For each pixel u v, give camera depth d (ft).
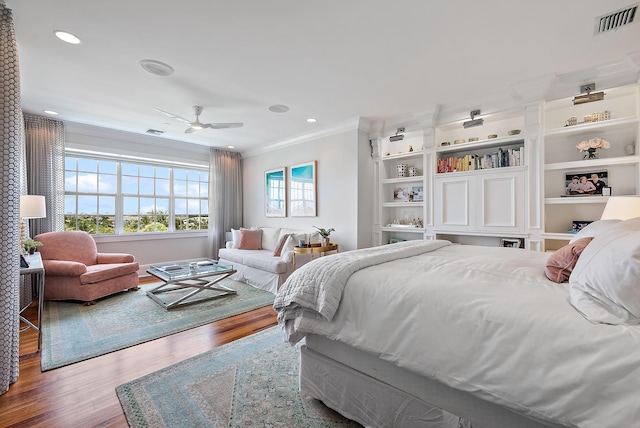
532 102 10.19
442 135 13.51
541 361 2.94
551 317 3.11
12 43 5.86
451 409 3.84
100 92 10.38
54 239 12.03
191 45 7.55
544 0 6.03
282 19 6.55
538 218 10.21
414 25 6.81
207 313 10.25
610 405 2.52
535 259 6.20
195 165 18.98
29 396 5.65
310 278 5.24
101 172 15.66
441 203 12.45
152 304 11.15
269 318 9.90
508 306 3.42
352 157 14.02
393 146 15.24
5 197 5.65
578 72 9.18
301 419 5.06
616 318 2.91
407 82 9.84
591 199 9.53
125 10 6.20
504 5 6.16
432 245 7.91
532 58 8.35
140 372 6.53
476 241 12.59
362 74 9.20
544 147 10.28
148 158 16.81
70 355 7.22
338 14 6.40
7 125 5.67
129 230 16.55
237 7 6.14
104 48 7.66
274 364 6.88
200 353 7.42
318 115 13.05
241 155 20.57
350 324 4.66
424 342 3.82
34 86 9.92
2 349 5.71
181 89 10.16
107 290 11.68
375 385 4.58
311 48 7.73
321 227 15.34
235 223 19.97
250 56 8.09
